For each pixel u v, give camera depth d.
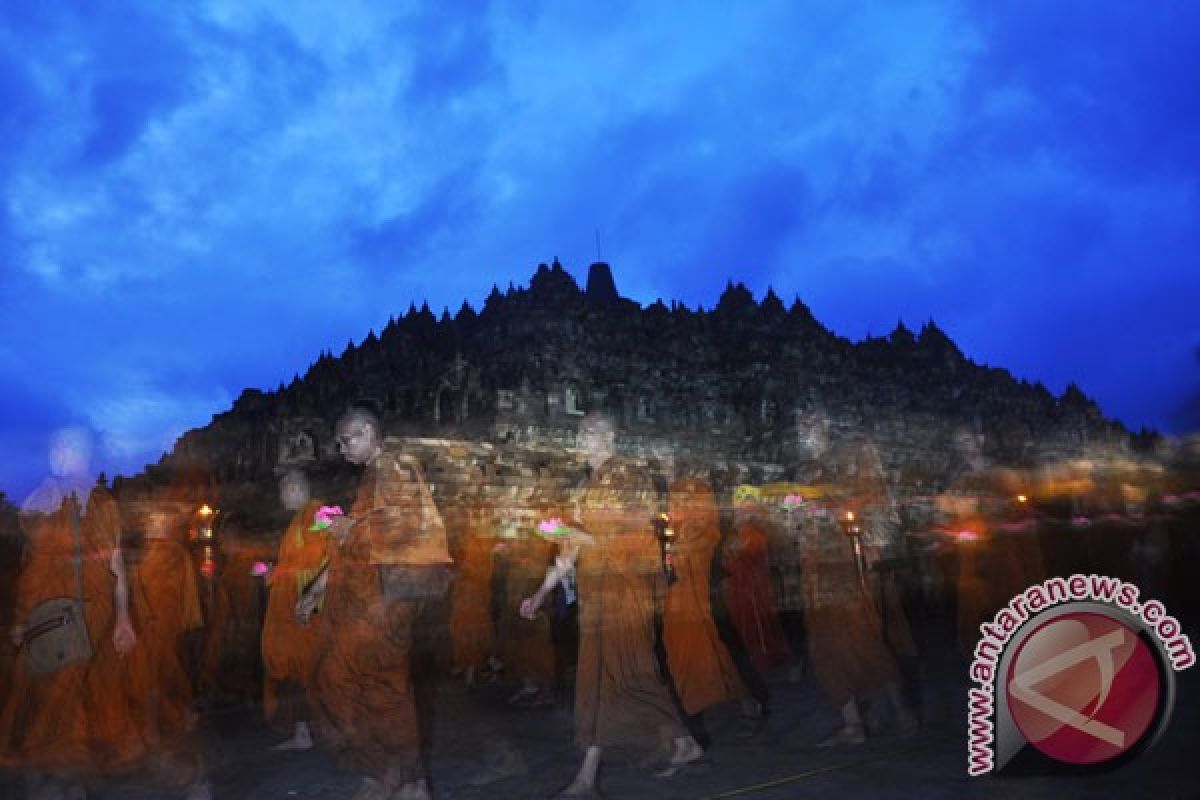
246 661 10.10
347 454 4.78
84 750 4.85
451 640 10.22
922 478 37.25
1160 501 11.73
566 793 4.68
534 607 5.28
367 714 4.41
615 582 4.98
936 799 4.17
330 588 4.69
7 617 5.67
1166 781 4.14
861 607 5.86
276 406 30.14
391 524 4.58
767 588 9.75
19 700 4.99
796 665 9.38
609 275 55.66
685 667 6.29
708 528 6.47
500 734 6.52
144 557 6.61
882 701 6.77
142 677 6.11
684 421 34.56
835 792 4.44
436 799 4.68
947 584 17.58
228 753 6.23
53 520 5.00
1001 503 8.30
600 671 4.83
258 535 16.16
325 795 4.99
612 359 34.97
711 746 5.87
